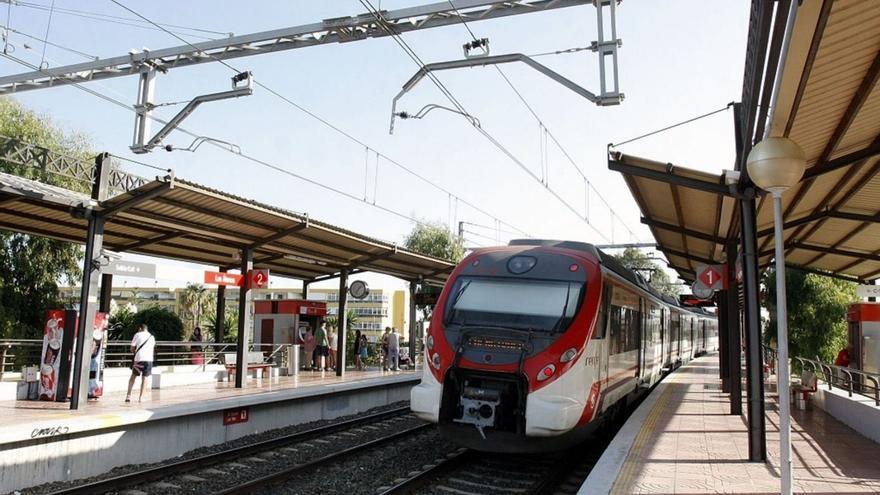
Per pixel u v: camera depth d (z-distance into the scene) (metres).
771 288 23.38
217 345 19.95
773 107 5.55
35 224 14.10
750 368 8.40
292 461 10.80
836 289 22.70
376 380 18.38
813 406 14.06
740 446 9.12
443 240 40.50
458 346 9.15
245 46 13.41
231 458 10.72
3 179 11.38
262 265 20.66
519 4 11.55
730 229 13.22
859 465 8.04
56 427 9.41
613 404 11.20
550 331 9.05
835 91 6.13
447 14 11.97
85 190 22.52
